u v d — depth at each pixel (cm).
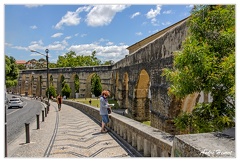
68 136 1084
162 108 1198
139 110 2020
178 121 723
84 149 835
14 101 3119
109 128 1161
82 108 2361
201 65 620
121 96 2869
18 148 898
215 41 661
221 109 654
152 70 1427
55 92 4641
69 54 6169
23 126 1574
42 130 1307
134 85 2020
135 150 743
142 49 1730
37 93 5616
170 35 1093
